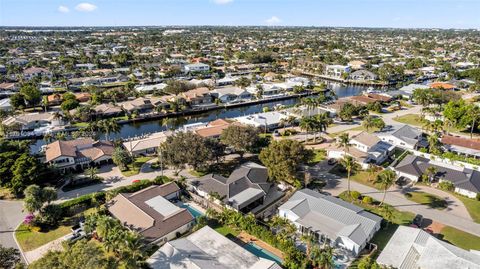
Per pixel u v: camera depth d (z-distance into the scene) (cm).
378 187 8369
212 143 9088
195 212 7294
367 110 14612
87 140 9994
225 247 5681
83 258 4322
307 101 14525
